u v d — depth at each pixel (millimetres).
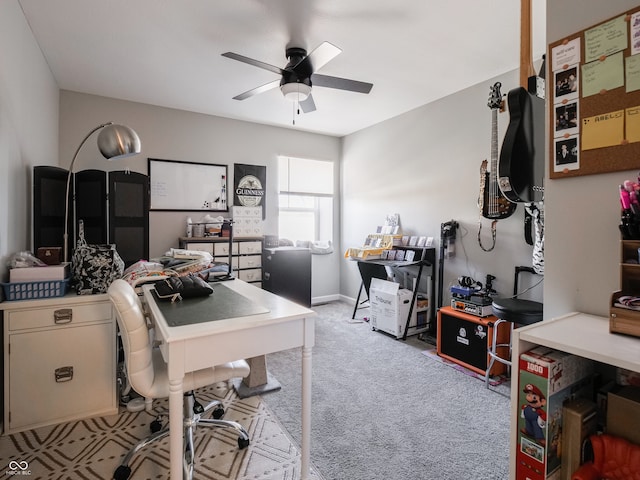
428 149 3617
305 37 2328
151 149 3662
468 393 2332
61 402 1953
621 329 910
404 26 2197
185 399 1640
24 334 1863
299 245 4711
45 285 1939
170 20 2145
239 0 1945
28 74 2229
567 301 1207
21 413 1866
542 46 2404
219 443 1787
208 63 2713
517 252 2842
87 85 3152
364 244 4141
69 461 1639
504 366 2615
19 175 2096
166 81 3059
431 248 3477
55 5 2002
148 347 1396
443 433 1877
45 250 2111
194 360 1234
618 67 1053
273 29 2236
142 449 1728
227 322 1336
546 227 1258
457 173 3318
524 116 1485
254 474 1562
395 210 4062
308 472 1479
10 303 1824
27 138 2238
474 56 2584
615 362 755
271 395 2291
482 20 2131
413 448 1745
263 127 4375
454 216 3357
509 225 2891
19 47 2031
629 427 846
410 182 3848
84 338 1999
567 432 893
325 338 3418
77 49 2508
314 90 3248
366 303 4664
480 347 2645
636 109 1019
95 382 2027
